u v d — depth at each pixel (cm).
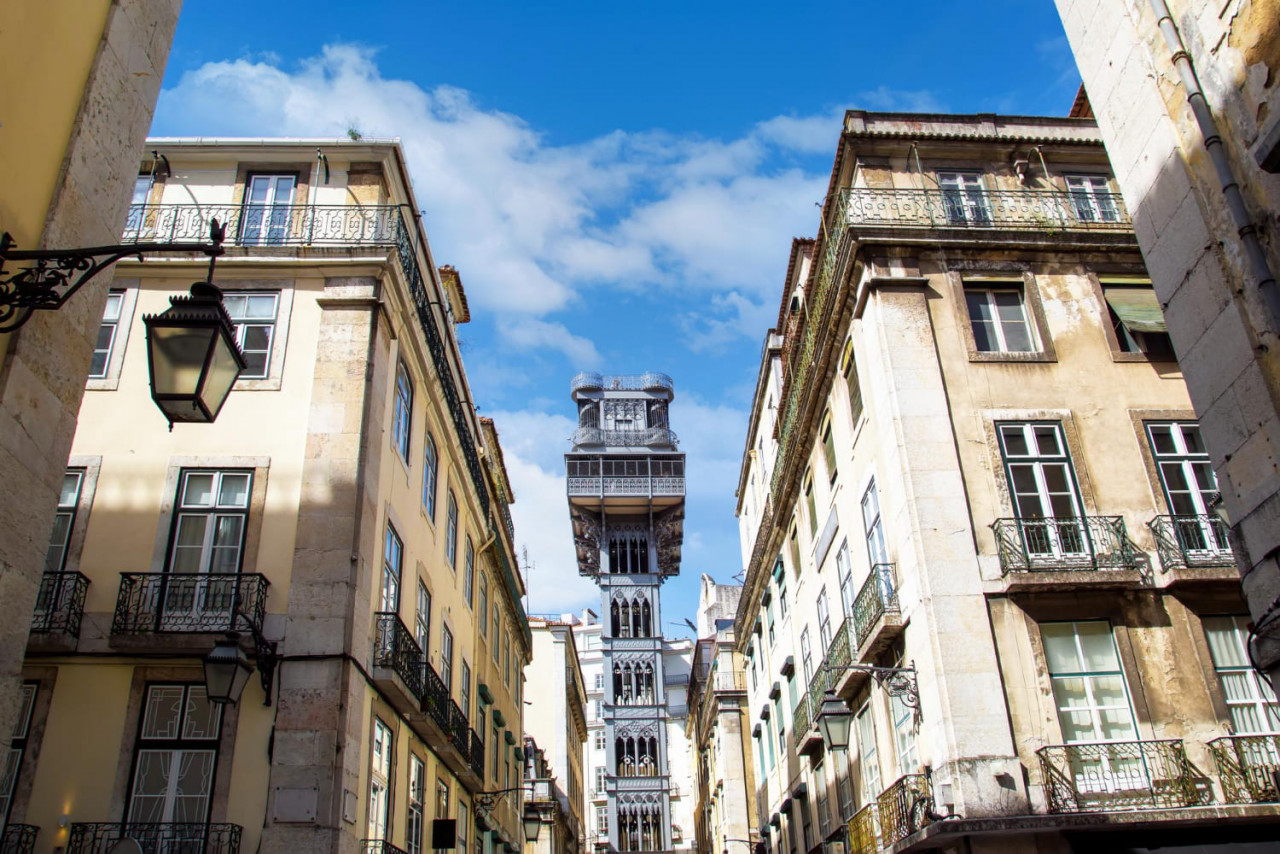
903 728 1373
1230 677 1234
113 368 1294
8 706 453
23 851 1016
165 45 629
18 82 490
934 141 1609
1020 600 1261
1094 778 1160
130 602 1140
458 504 1936
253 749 1074
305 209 1402
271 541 1191
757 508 2850
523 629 2978
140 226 1373
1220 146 614
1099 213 1574
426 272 1620
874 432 1481
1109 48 740
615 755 4456
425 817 1492
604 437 4925
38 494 487
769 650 2703
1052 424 1395
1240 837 1128
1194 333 642
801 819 2225
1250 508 589
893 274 1480
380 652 1230
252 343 1323
